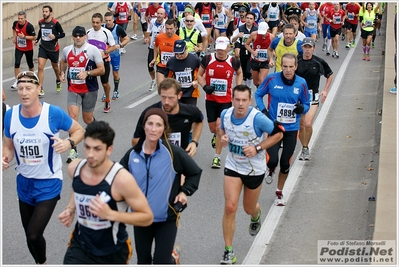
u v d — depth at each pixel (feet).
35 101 24.00
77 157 39.78
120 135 46.03
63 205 32.71
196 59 38.75
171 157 21.91
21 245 27.91
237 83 39.86
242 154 25.81
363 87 65.77
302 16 94.63
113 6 96.22
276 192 32.99
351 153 42.50
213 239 28.86
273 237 29.07
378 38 112.27
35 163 24.06
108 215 18.48
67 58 40.60
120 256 19.88
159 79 39.68
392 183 31.17
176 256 23.40
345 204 33.12
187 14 57.06
